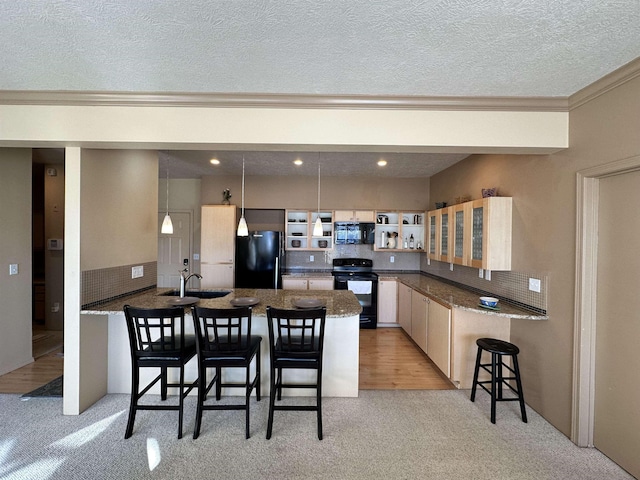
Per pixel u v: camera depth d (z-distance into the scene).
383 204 5.68
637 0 1.35
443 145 2.35
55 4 1.40
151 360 2.37
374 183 5.66
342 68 1.95
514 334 3.05
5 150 3.34
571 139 2.32
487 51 1.75
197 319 2.35
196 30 1.59
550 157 2.56
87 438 2.31
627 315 2.01
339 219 5.44
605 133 2.04
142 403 2.81
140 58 1.85
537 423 2.56
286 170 5.23
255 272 5.21
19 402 2.78
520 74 2.00
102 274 2.84
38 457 2.12
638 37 1.61
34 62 1.90
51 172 4.74
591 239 2.21
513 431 2.45
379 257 5.81
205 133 2.34
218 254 5.29
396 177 5.66
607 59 1.82
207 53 1.80
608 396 2.14
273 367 2.35
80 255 2.58
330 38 1.65
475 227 3.35
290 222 5.60
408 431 2.45
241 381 3.02
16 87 2.21
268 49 1.75
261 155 4.33
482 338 3.01
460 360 3.17
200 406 2.35
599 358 2.21
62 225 4.79
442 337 3.38
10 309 3.39
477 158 3.87
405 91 2.24
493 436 2.39
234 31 1.60
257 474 2.00
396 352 4.16
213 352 2.36
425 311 3.92
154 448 2.22
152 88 2.23
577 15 1.46
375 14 1.46
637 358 1.95
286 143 2.36
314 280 5.20
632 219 1.98
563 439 2.36
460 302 3.24
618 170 1.96
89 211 2.66
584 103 2.21
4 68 1.96
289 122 2.35
